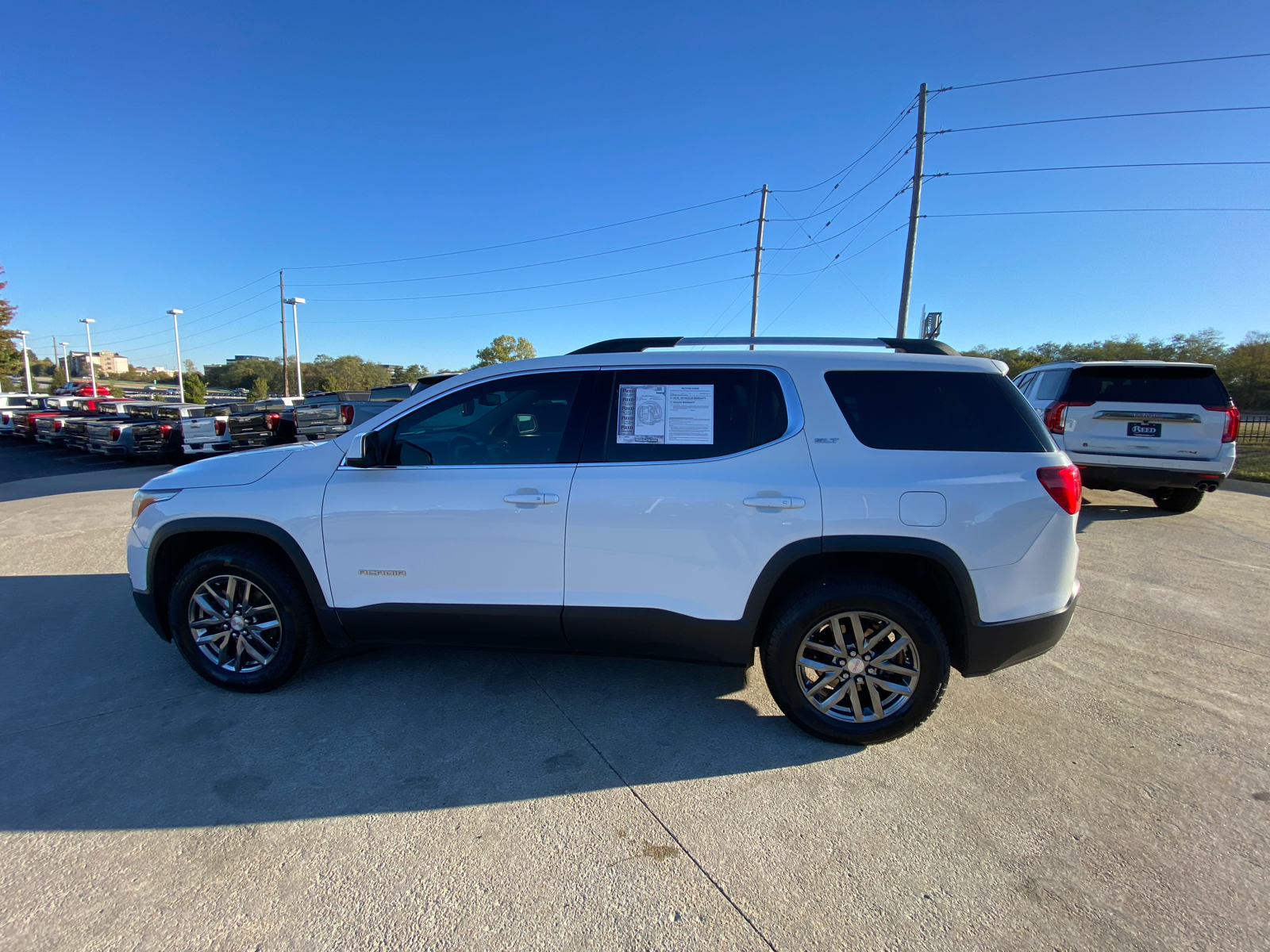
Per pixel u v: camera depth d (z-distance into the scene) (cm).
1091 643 421
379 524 316
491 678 362
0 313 4441
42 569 589
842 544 283
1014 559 283
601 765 283
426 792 264
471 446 330
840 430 295
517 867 224
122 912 203
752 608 292
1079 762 288
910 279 2034
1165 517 811
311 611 336
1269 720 326
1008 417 294
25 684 357
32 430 2114
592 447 312
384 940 194
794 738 305
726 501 290
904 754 293
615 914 205
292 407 1809
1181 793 266
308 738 303
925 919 203
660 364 316
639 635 305
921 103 1969
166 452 1536
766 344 330
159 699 339
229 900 209
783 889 215
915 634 282
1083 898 212
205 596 342
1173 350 3322
